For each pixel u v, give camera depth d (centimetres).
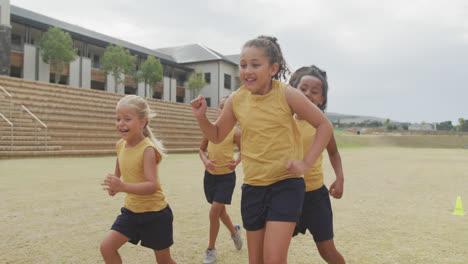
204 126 213
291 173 186
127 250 333
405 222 463
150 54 4391
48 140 1472
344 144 4653
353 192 734
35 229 396
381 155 2452
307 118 201
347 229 426
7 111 1498
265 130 205
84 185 715
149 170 238
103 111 1992
